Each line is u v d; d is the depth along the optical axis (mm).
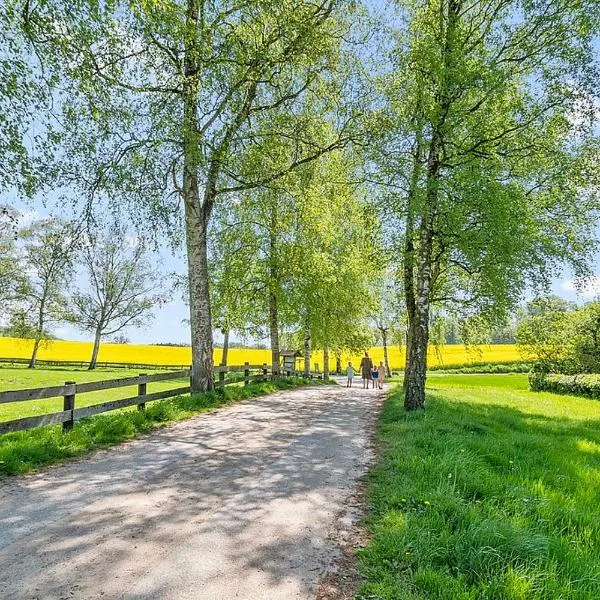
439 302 18078
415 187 12164
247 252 22766
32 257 47000
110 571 3760
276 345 23672
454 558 4066
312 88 15883
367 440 9234
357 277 25203
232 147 13641
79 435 8266
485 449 8328
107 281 50656
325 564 4016
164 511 5098
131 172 12234
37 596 3367
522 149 13305
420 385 12773
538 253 13344
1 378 33875
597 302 33906
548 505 5551
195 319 14078
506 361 61125
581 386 27625
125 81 11586
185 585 3580
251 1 12570
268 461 7309
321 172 18859
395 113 14312
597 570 4016
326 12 13961
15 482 6102
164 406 11125
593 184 14352
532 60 12508
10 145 9180
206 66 11992
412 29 13836
